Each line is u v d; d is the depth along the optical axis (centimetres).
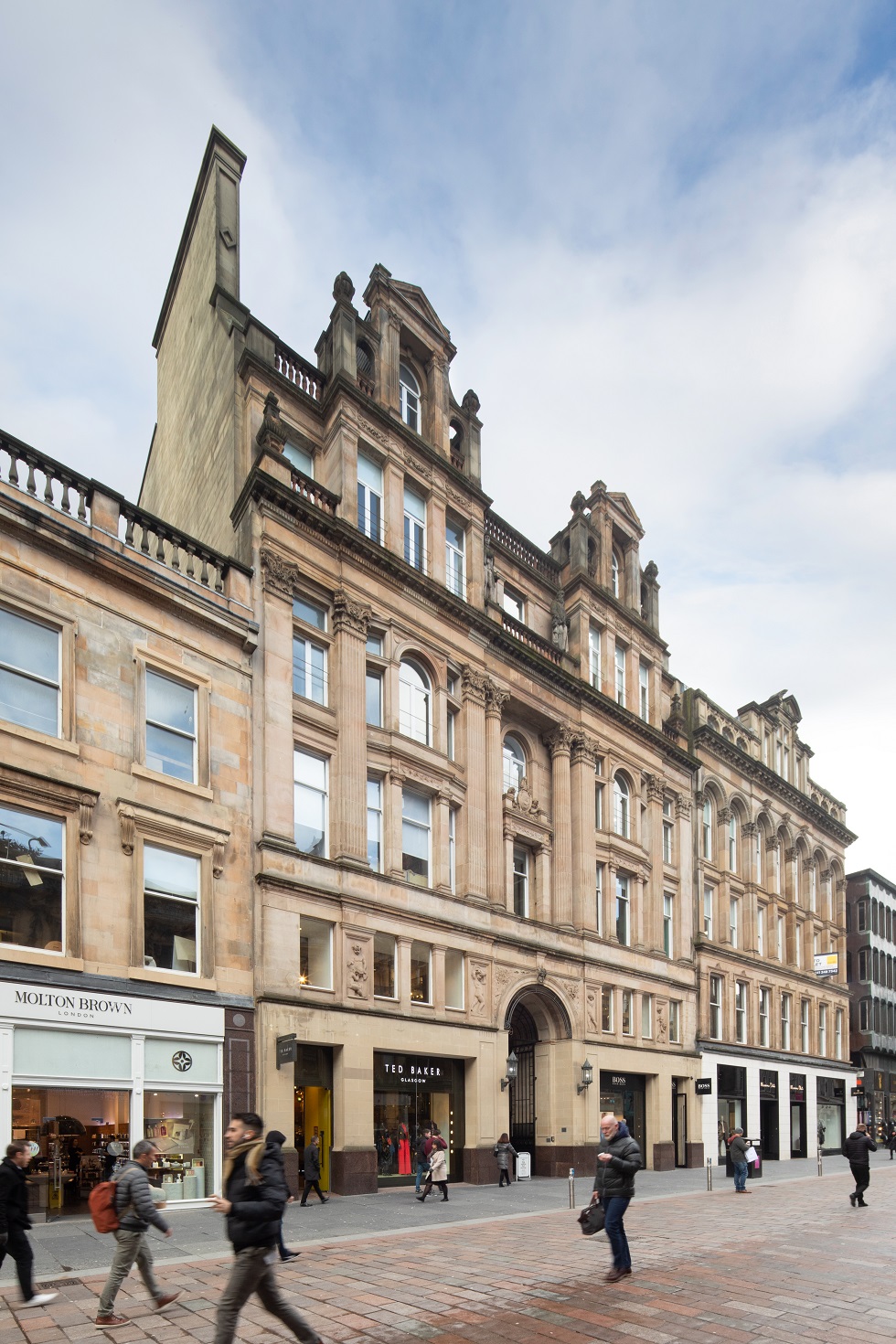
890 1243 1443
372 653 2642
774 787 4922
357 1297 1043
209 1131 1914
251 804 2195
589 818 3369
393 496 2795
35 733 1755
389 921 2458
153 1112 1825
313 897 2252
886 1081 6281
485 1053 2680
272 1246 742
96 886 1806
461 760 2906
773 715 5156
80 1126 1697
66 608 1875
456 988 2684
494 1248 1391
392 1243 1447
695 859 4147
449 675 2944
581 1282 1123
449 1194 2255
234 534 2475
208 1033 1941
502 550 3378
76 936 1739
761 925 4756
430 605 2836
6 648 1767
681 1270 1199
